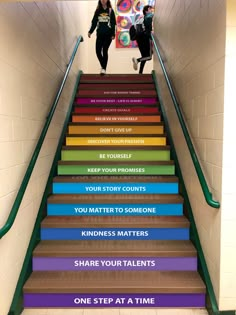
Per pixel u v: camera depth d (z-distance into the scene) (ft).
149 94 14.69
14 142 6.73
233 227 6.15
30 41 7.99
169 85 10.91
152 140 11.50
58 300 6.97
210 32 6.72
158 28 15.87
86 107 13.43
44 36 9.59
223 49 5.91
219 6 6.12
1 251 6.00
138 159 10.89
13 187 6.64
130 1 20.44
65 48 13.30
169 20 12.39
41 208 8.75
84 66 19.47
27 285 6.98
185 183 9.36
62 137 11.78
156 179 9.66
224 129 5.98
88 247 7.89
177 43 10.69
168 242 8.22
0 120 5.95
